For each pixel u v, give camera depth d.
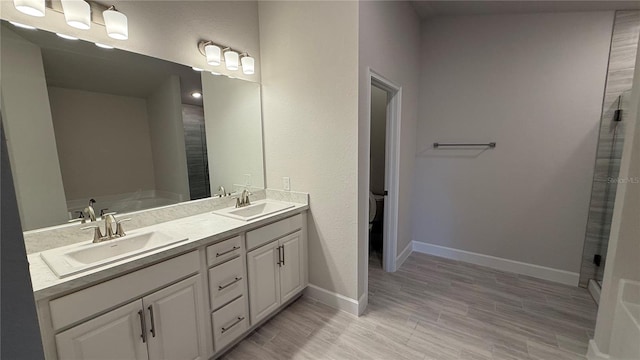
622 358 1.50
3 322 0.41
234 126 2.30
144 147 1.82
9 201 0.40
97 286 1.18
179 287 1.49
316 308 2.30
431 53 3.06
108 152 1.66
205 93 2.11
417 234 3.43
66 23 1.44
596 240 2.50
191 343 1.57
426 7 2.70
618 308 1.55
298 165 2.34
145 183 1.84
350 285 2.20
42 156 1.42
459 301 2.38
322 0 2.02
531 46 2.60
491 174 2.92
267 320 2.14
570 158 2.55
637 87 1.48
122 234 1.59
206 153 2.15
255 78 2.42
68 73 1.48
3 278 0.40
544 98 2.60
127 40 1.67
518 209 2.82
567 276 2.65
